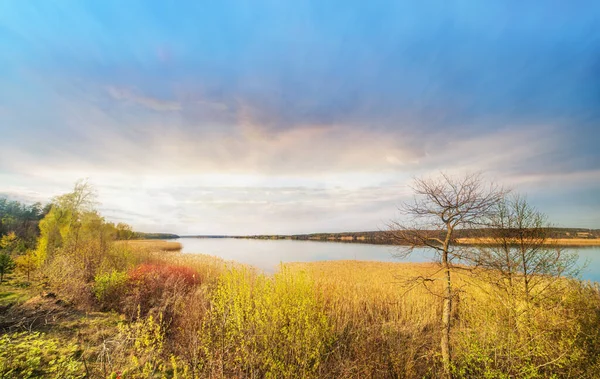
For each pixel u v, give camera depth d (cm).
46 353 659
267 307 759
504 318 822
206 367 619
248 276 1061
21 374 566
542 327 770
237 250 7269
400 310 1252
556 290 910
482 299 957
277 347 664
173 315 935
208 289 1219
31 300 1026
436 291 1355
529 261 904
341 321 987
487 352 700
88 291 1162
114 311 1047
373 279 1870
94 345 735
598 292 941
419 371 728
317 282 1450
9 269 1598
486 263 781
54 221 2202
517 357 690
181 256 2628
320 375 639
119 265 1697
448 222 746
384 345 771
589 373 701
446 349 695
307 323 701
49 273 1545
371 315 1112
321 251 6794
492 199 726
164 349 734
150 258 2302
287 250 7350
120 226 3100
